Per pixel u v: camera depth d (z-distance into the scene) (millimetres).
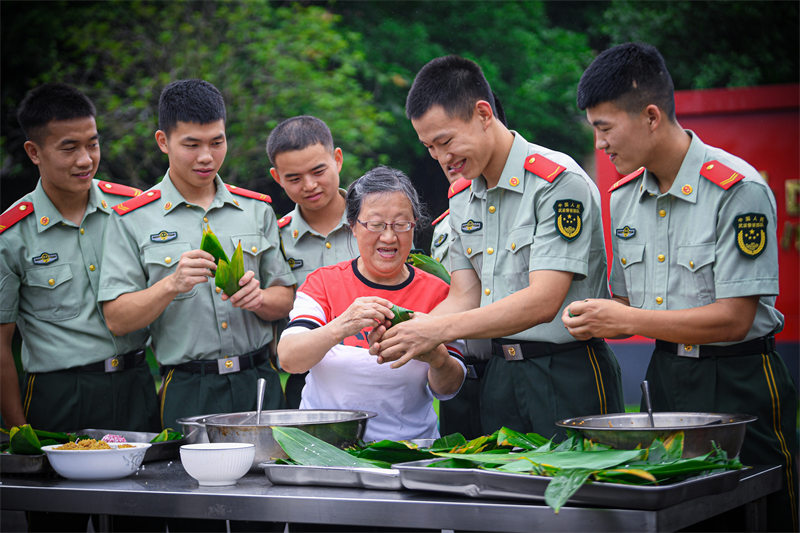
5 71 10859
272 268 2963
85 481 1985
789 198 7688
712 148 2395
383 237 2312
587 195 2414
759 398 2332
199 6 10883
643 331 2113
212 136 2762
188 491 1812
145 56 10602
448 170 2424
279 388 2951
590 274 2516
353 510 1681
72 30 10375
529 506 1572
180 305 2830
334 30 11188
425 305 2459
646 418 1953
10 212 2951
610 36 13281
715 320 2182
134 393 2990
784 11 11547
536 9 12977
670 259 2418
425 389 2391
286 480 1849
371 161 10688
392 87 11719
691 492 1559
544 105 12117
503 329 2268
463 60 2404
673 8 11836
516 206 2512
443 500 1658
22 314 2967
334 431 1968
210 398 2807
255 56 10477
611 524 1519
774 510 2316
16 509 1954
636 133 2285
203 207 2902
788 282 7691
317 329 2227
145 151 10391
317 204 2973
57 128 2762
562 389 2469
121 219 2846
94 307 2939
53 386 2898
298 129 2922
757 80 11328
